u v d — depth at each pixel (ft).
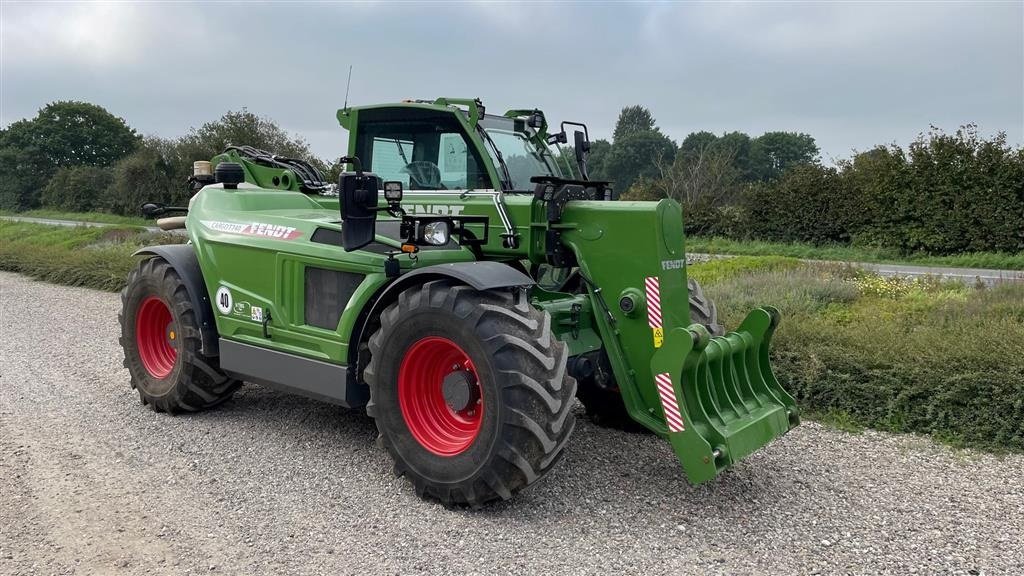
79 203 155.84
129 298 18.29
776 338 19.65
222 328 16.51
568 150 19.44
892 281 34.63
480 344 11.81
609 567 10.69
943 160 60.80
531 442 11.62
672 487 13.48
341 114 18.48
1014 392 15.87
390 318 12.96
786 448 15.71
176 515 12.25
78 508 12.50
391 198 13.39
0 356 23.44
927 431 16.71
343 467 14.32
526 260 15.52
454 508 12.51
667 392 12.16
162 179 127.24
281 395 19.15
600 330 13.88
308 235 15.08
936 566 10.81
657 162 104.47
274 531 11.71
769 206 74.18
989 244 58.59
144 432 16.30
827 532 11.85
